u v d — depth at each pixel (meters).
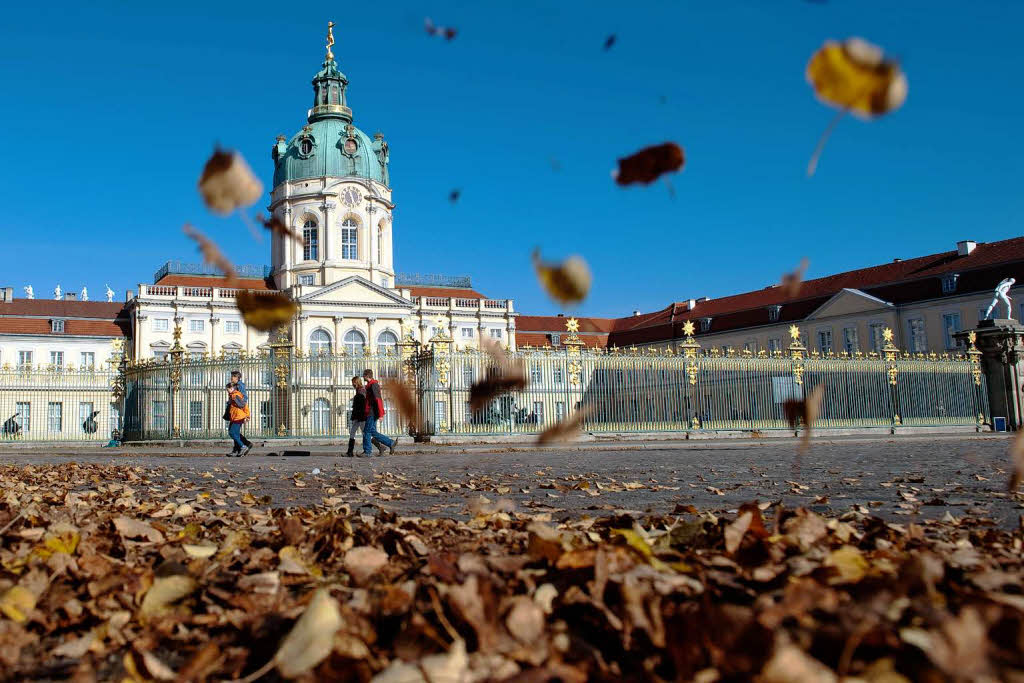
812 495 6.56
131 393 25.50
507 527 4.32
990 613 1.75
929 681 1.49
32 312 59.19
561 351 21.64
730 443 19.12
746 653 1.54
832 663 1.58
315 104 60.94
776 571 2.46
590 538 3.39
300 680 1.75
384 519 4.69
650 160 1.29
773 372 24.41
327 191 57.72
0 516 4.74
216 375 22.97
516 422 20.69
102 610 2.61
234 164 1.23
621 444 19.00
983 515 5.05
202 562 3.06
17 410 33.56
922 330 49.88
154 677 1.89
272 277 59.81
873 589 2.01
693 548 3.13
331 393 23.08
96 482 9.01
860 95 0.92
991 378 27.30
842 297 53.66
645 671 1.72
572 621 2.11
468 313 63.69
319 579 2.91
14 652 2.25
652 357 22.83
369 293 56.91
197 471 11.01
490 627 1.84
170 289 57.81
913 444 17.91
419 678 1.60
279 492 7.53
